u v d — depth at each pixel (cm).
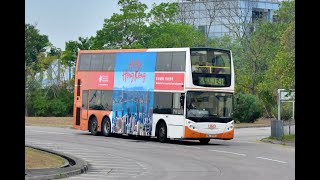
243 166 2588
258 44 7831
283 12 8319
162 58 3831
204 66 3669
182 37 7344
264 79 7388
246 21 10612
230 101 3731
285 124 4544
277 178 2147
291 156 3077
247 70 7706
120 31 7438
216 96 3691
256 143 4050
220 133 3681
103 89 4303
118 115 4159
